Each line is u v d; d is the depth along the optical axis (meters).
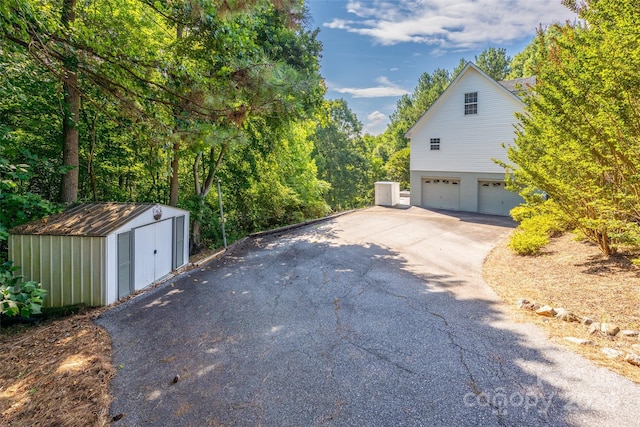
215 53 5.55
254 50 6.62
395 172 32.03
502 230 11.88
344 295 6.09
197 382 3.57
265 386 3.45
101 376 3.72
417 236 11.12
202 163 12.04
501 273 6.94
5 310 4.23
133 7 7.68
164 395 3.36
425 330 4.55
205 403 3.22
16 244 6.12
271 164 13.86
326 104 12.01
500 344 4.05
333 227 13.34
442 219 14.27
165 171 9.73
